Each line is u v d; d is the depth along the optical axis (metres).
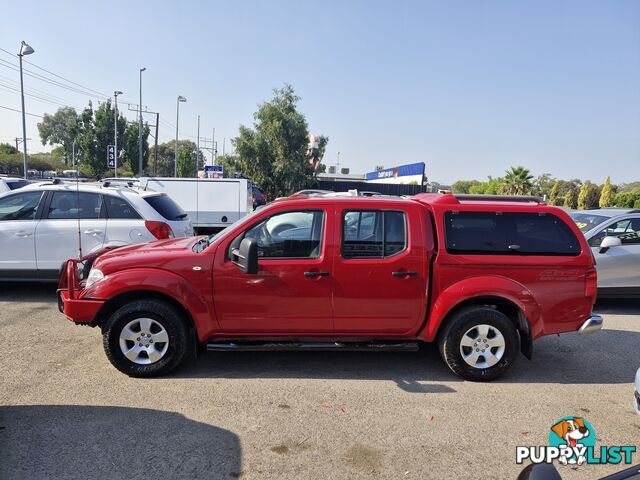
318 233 4.61
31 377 4.54
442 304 4.61
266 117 38.69
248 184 14.90
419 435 3.67
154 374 4.58
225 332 4.62
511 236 4.70
